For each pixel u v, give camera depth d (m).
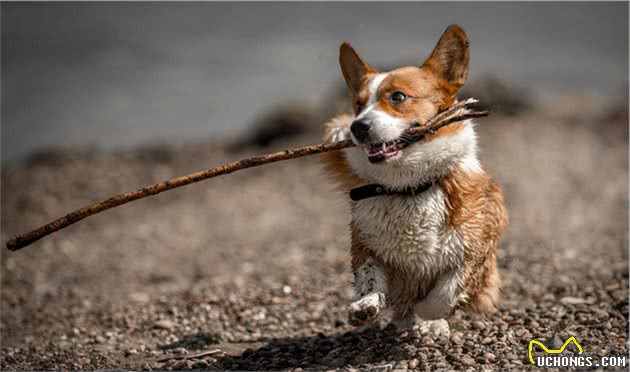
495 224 6.00
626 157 14.10
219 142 18.11
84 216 5.37
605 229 10.05
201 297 8.31
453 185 5.70
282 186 13.97
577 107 17.73
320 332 6.90
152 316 7.89
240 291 8.45
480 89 16.62
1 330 7.94
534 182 12.68
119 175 15.88
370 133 5.43
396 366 5.48
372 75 6.00
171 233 11.99
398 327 6.41
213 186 14.63
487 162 13.66
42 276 10.12
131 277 9.88
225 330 7.23
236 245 10.91
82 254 11.20
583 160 13.96
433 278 5.86
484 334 6.14
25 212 13.88
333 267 9.10
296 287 8.39
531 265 8.44
